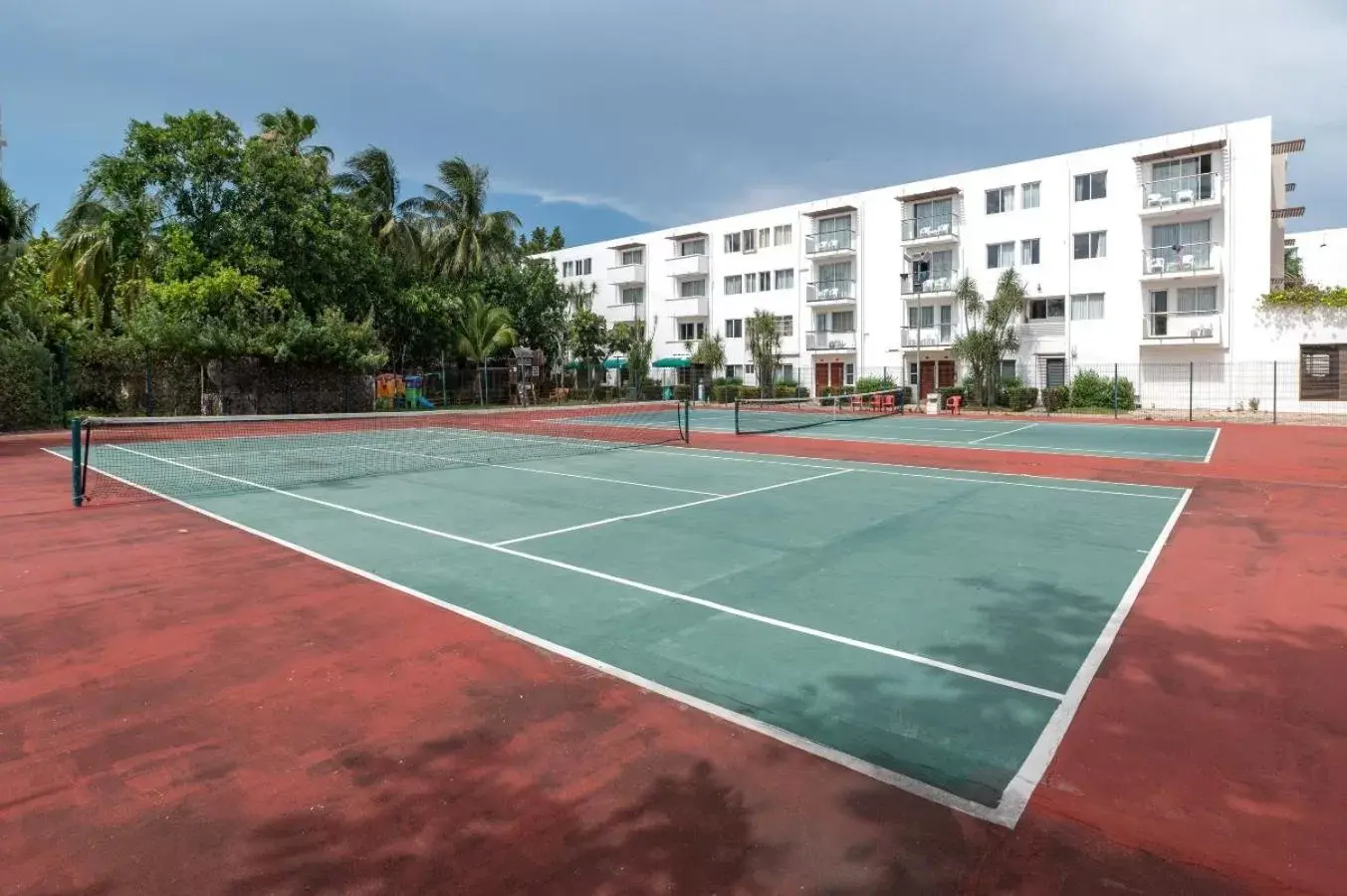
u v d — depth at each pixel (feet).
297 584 24.21
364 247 125.39
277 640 19.38
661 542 30.17
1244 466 54.90
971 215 137.80
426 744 14.11
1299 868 10.53
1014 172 132.87
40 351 88.28
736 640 19.30
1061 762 13.41
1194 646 18.85
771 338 156.35
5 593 23.43
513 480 47.57
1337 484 45.80
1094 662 17.89
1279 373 112.47
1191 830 11.42
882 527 33.19
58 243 120.67
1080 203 126.82
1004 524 33.91
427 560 27.14
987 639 19.39
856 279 151.64
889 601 22.49
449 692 16.31
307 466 54.85
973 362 131.13
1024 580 24.70
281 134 122.42
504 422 103.71
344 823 11.66
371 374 119.75
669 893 10.09
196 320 98.17
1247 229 113.80
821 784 12.70
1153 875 10.40
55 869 10.55
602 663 17.81
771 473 51.29
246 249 106.73
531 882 10.32
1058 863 10.66
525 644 19.06
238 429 90.58
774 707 15.58
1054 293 129.39
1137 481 47.55
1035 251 131.44
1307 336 110.22
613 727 14.75
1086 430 88.94
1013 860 10.73
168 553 28.43
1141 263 121.90
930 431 88.17
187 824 11.62
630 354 166.40
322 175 122.62
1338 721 14.83
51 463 57.26
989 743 14.08
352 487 44.50
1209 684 16.61
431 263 149.69
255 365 106.32
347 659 18.13
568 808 12.05
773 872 10.49
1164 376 121.08
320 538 30.83
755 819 11.74
